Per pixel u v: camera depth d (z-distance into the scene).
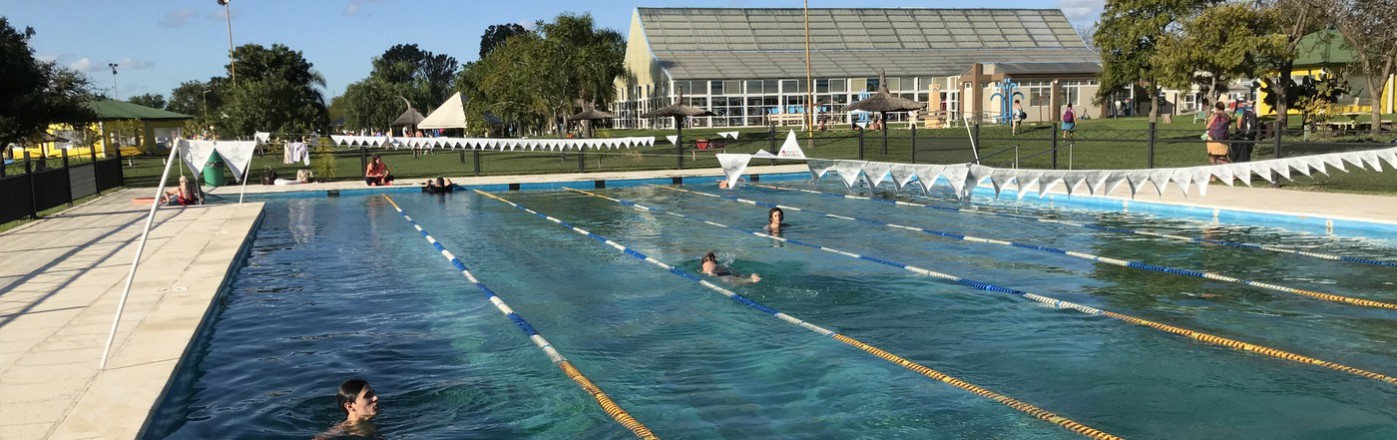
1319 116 28.56
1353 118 33.56
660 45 61.00
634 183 24.56
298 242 14.27
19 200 17.08
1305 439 5.25
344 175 28.97
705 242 13.55
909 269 10.96
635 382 6.60
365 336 8.06
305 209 19.31
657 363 7.07
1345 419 5.55
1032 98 53.94
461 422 5.84
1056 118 54.53
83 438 5.10
